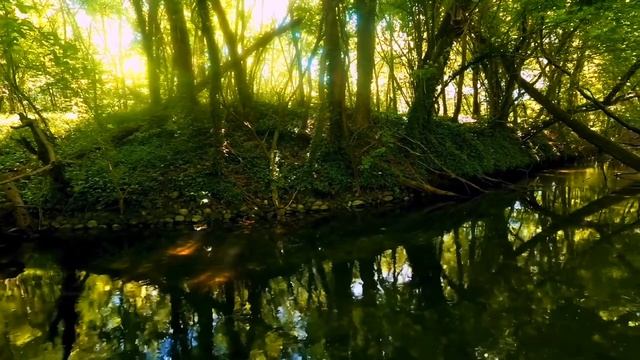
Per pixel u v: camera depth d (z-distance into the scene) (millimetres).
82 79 12930
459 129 16562
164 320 6562
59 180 11023
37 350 5715
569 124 12117
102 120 14039
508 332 5824
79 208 11109
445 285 7555
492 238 10242
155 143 13445
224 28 13875
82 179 11703
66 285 7844
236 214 11469
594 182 16203
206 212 11336
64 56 9578
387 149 14133
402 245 9773
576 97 18766
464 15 13750
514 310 6465
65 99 13891
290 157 13461
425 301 6934
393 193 13359
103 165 12148
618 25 12055
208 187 11875
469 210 12766
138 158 12586
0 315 6762
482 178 15398
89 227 10734
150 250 9492
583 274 7707
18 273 8453
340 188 12844
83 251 9555
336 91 13516
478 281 7668
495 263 8555
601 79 17844
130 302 7137
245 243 9867
